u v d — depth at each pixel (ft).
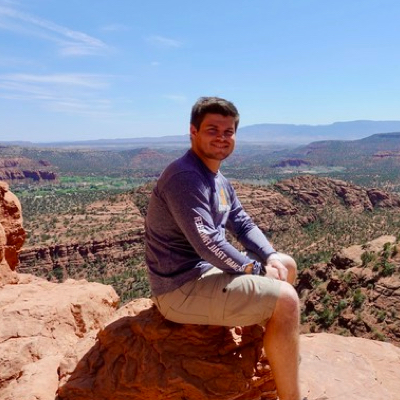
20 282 31.48
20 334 18.98
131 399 12.74
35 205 630.74
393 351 18.75
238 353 13.20
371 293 120.57
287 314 11.75
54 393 14.49
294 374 11.91
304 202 479.00
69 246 327.88
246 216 14.71
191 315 12.74
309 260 316.81
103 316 23.32
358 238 371.76
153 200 12.56
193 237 11.66
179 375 12.43
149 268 13.26
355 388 15.16
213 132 12.09
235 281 12.12
